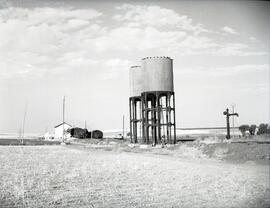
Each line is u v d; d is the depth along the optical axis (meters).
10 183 17.73
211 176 20.66
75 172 21.97
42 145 59.06
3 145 56.00
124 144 55.88
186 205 13.84
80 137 87.62
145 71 46.69
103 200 14.55
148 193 15.98
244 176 20.56
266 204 14.01
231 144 32.66
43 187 17.00
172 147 41.56
